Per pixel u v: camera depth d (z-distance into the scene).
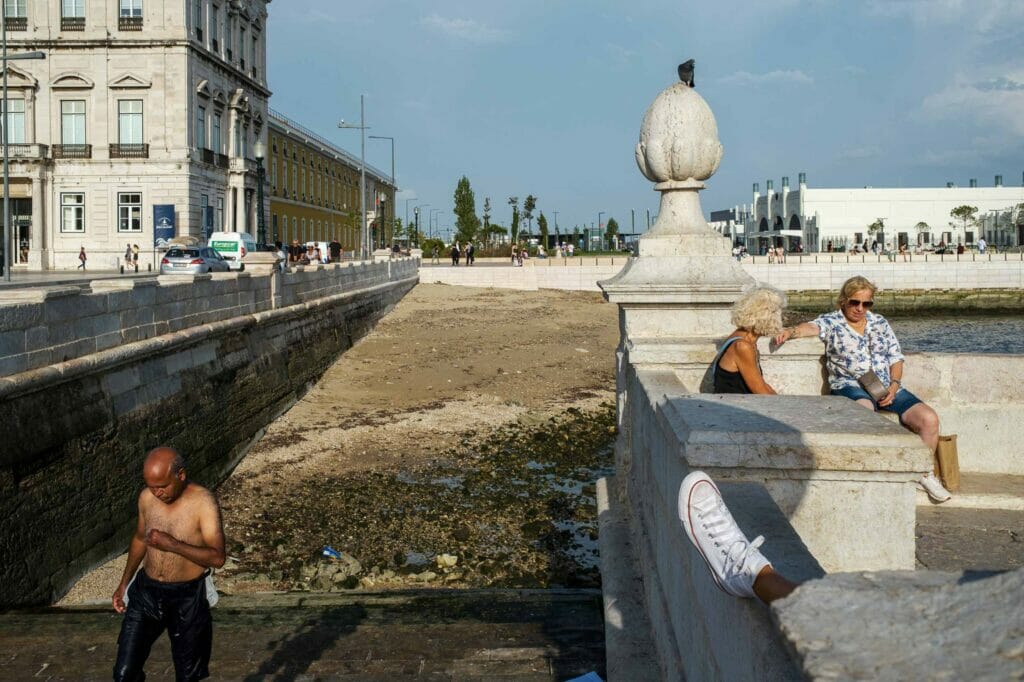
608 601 5.06
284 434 19.28
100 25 51.41
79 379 11.77
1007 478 6.19
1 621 7.64
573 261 61.84
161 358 14.53
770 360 6.18
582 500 14.60
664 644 4.06
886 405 5.86
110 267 51.97
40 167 50.88
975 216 89.19
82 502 11.43
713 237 6.57
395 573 11.14
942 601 1.48
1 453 9.73
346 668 6.39
